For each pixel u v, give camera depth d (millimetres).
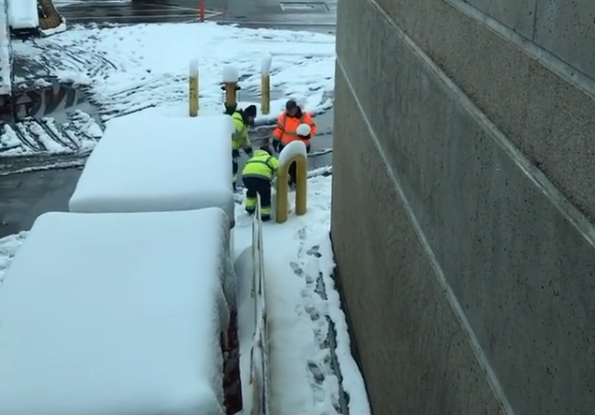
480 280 3129
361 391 6211
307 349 6852
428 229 4039
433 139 3914
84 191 5684
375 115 5770
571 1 2234
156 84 16609
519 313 2662
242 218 9531
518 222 2664
